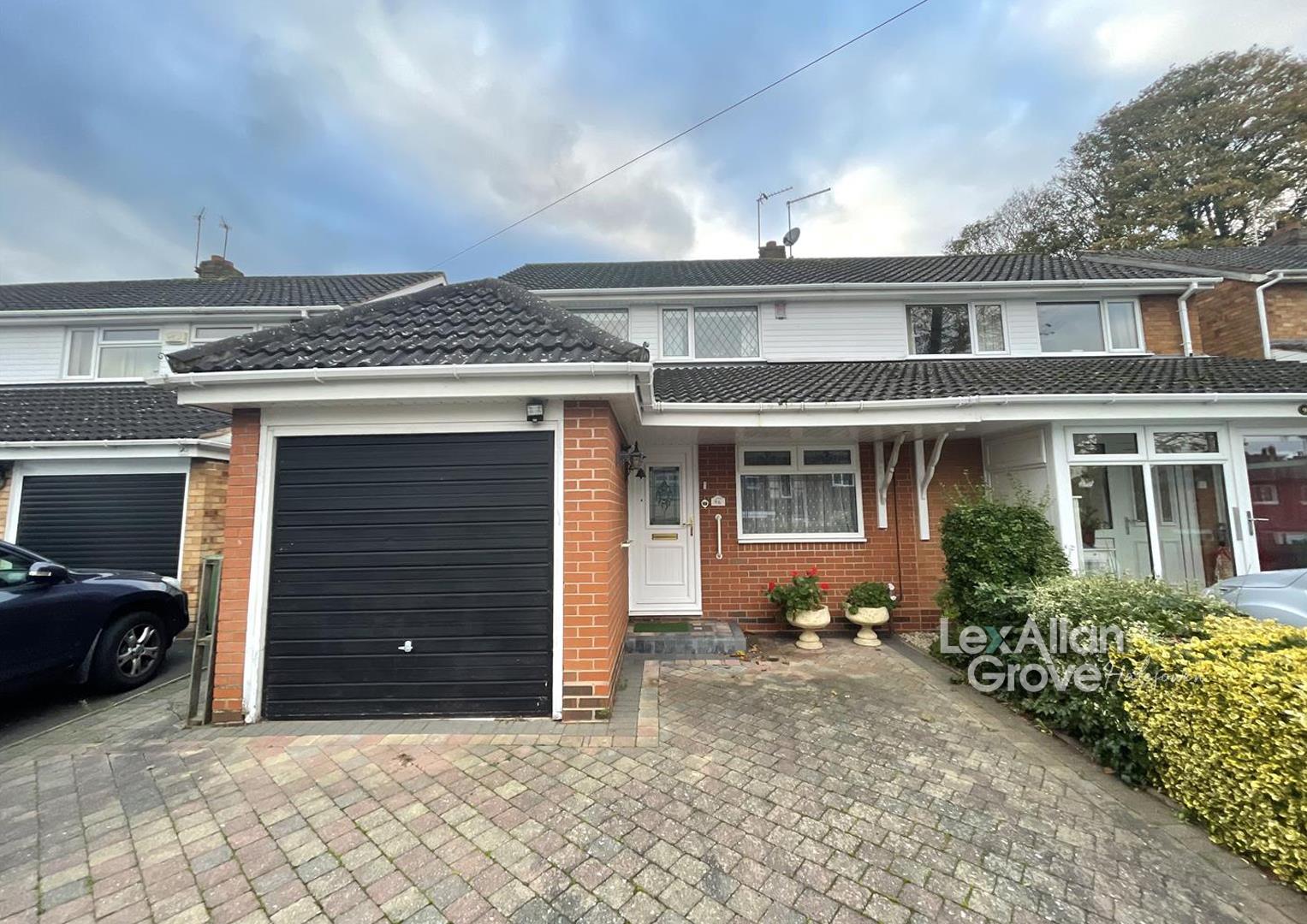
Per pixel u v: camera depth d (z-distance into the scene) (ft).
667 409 19.53
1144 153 77.00
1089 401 19.58
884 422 19.97
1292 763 7.64
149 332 35.42
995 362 29.27
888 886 7.72
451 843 8.76
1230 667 8.77
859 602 22.40
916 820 9.37
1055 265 35.01
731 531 24.34
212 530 26.27
